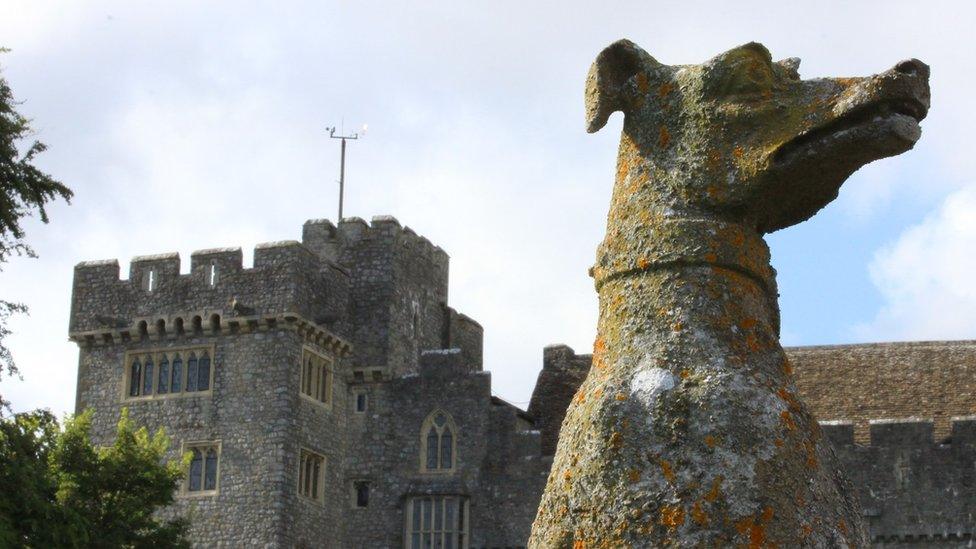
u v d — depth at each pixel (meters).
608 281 7.37
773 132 7.14
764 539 6.50
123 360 45.59
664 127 7.43
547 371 50.78
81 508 31.44
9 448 25.08
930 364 46.78
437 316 51.16
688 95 7.38
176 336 45.28
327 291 46.44
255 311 44.56
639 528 6.64
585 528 6.79
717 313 7.01
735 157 7.19
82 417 33.75
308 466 44.88
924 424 41.97
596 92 7.62
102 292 46.12
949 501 41.22
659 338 7.01
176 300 45.34
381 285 47.84
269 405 43.88
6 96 24.48
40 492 25.38
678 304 7.05
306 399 44.94
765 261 7.29
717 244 7.12
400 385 47.16
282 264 44.72
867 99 6.91
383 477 46.50
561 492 6.98
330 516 45.62
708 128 7.29
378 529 46.09
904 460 41.78
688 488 6.63
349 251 48.34
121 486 33.56
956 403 45.22
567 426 7.21
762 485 6.60
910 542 41.19
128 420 36.75
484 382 46.72
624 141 7.61
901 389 46.12
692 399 6.80
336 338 46.28
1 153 24.12
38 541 24.56
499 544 45.25
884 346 47.97
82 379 45.78
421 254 50.34
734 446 6.68
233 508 43.28
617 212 7.45
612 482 6.77
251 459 43.62
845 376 47.03
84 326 46.03
